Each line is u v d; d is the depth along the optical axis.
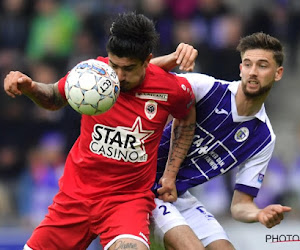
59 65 46.94
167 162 22.86
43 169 42.72
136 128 20.94
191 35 47.78
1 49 47.72
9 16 48.09
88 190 21.25
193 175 23.28
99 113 19.66
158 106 21.16
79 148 21.47
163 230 22.05
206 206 41.00
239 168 23.89
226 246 23.05
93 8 48.94
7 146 44.88
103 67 19.61
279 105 52.44
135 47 19.97
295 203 42.59
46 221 21.86
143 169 21.28
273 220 21.48
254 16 49.69
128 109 20.89
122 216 20.92
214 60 47.34
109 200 21.09
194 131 22.73
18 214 42.00
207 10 48.91
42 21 47.94
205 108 22.77
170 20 48.22
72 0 49.38
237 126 22.91
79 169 21.33
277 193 42.84
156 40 20.78
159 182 22.75
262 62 22.09
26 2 48.66
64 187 21.62
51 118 45.19
